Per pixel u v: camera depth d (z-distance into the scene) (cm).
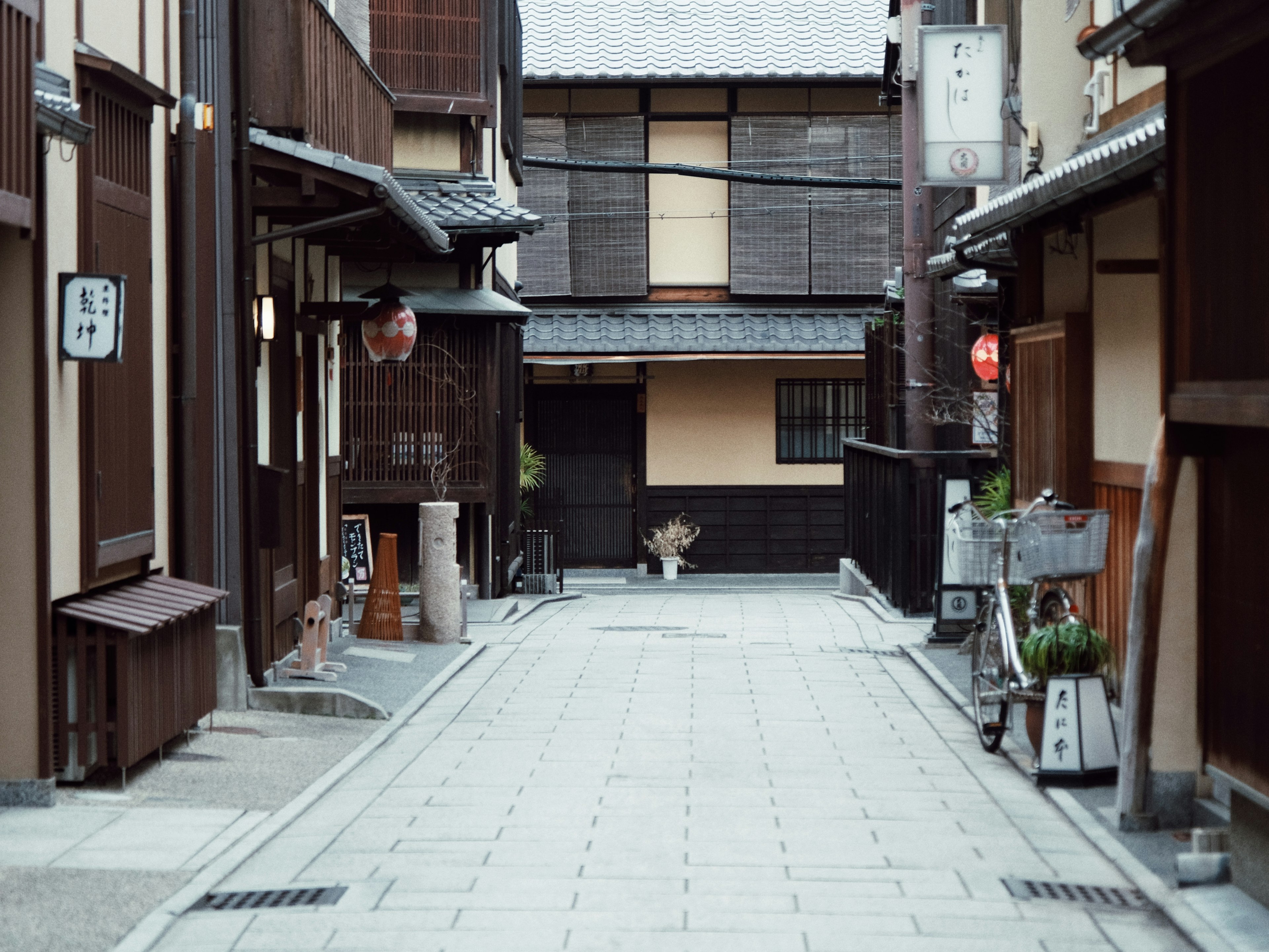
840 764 927
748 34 3055
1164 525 745
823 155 3052
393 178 1120
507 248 2636
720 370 3064
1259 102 585
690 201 3083
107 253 864
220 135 1068
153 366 968
